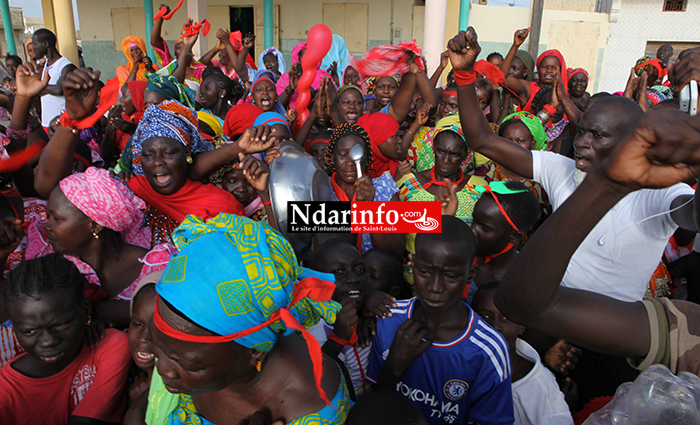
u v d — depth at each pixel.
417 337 1.92
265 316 1.18
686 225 1.78
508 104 6.73
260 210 3.34
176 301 1.12
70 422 1.79
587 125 2.02
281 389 1.37
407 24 14.59
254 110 4.27
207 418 1.48
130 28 15.51
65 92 2.23
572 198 0.94
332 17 14.76
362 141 3.13
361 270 2.26
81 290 1.82
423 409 2.03
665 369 1.24
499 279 2.68
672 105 2.00
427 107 4.21
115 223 2.25
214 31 15.48
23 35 20.83
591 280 2.21
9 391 1.76
